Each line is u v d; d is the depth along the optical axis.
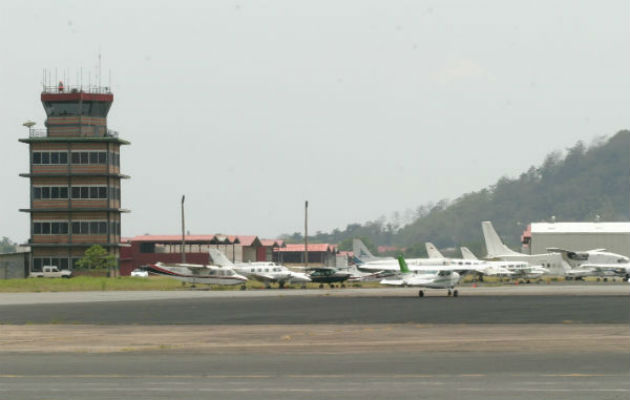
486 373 38.66
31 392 33.88
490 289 148.12
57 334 62.75
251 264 172.62
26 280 180.25
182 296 124.44
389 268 190.50
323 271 162.38
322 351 49.34
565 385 34.75
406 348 50.59
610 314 78.56
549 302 99.62
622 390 33.38
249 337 59.19
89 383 36.28
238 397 32.38
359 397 32.16
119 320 76.31
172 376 38.38
